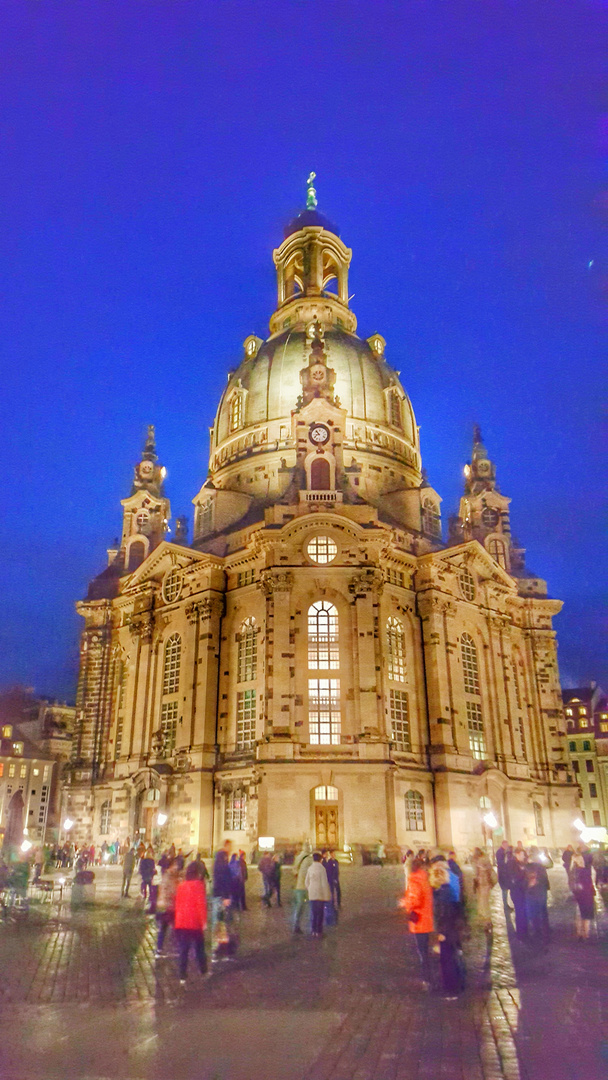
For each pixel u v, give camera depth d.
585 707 125.19
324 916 31.36
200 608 76.12
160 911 24.52
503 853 29.72
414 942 26.23
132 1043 14.19
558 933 28.47
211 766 70.56
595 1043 14.20
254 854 61.28
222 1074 12.43
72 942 26.81
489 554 85.88
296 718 66.12
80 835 81.31
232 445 93.19
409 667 74.06
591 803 120.94
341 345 93.81
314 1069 12.70
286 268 112.00
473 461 101.00
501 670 83.69
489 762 75.81
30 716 129.62
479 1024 15.51
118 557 96.56
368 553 70.44
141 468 100.31
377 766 63.84
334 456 75.56
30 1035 14.77
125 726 82.12
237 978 20.23
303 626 69.12
